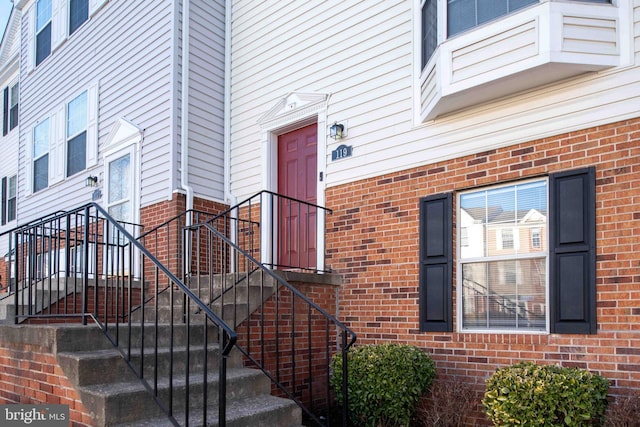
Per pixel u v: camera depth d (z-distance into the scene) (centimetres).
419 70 528
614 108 402
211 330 456
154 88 721
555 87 433
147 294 639
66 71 945
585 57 400
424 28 528
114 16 825
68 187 910
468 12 455
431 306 482
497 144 462
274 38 690
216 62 740
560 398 342
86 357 346
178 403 359
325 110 612
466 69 443
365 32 587
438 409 429
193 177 691
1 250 1229
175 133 680
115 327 390
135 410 334
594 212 401
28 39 1090
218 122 733
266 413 368
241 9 742
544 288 432
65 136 930
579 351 397
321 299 542
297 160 662
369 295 533
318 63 631
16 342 395
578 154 415
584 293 398
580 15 404
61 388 351
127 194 754
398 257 516
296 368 506
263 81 696
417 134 521
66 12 954
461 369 456
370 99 569
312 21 645
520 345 426
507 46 422
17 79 1292
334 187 585
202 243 674
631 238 383
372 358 431
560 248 414
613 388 378
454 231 482
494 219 465
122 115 782
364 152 563
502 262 458
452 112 495
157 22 732
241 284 521
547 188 435
